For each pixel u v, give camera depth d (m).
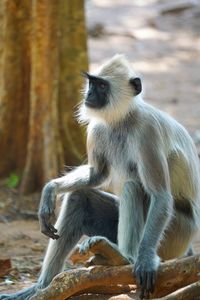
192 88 33.03
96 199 13.14
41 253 15.87
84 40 21.06
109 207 13.23
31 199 19.70
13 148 20.92
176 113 29.05
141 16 44.16
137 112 12.45
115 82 12.65
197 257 10.80
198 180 13.15
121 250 11.90
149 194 12.23
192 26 43.31
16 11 20.61
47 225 12.22
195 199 13.02
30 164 20.17
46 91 19.95
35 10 19.62
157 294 11.05
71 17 20.86
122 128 12.66
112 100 12.59
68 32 20.83
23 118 20.91
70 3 20.80
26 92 20.86
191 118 28.33
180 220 12.82
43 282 12.54
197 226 13.09
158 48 39.53
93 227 13.13
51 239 12.76
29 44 20.72
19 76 20.83
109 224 13.24
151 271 11.01
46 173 19.86
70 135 20.89
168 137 12.52
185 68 36.50
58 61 20.22
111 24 42.62
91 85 12.82
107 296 11.35
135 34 41.31
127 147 12.59
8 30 20.62
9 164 20.92
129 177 12.71
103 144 12.95
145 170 12.11
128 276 11.07
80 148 20.98
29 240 16.77
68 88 20.84
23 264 14.91
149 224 11.80
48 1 19.50
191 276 10.80
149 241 11.62
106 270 11.06
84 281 11.02
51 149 19.95
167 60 37.62
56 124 20.25
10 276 14.18
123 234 12.00
